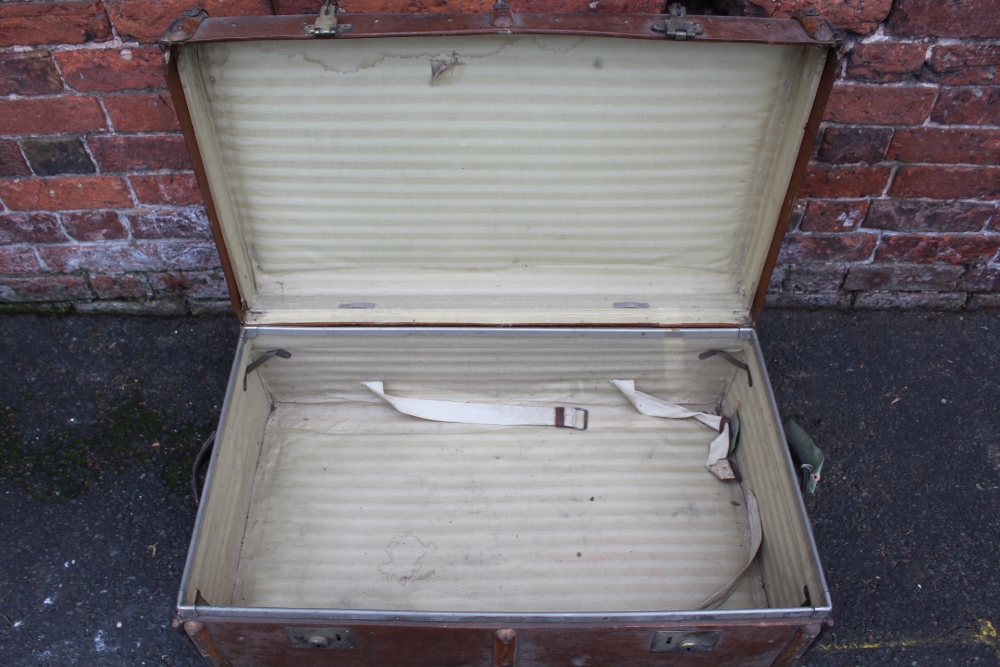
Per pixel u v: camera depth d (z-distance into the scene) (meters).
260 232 1.97
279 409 2.28
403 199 1.90
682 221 1.97
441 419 2.27
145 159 2.24
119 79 2.06
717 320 2.06
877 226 2.47
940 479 2.24
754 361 2.02
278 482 2.10
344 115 1.73
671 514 2.04
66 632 1.91
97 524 2.11
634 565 1.94
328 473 2.12
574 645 1.48
